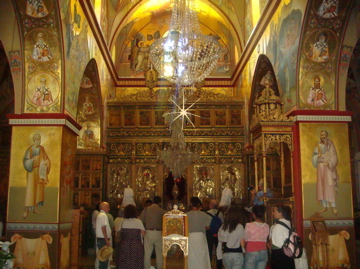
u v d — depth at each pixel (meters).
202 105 22.77
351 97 18.66
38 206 12.19
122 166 22.31
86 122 20.95
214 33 27.56
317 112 13.10
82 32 15.23
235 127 22.55
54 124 12.52
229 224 7.89
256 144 14.40
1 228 12.97
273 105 14.05
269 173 20.17
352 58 16.66
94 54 17.77
